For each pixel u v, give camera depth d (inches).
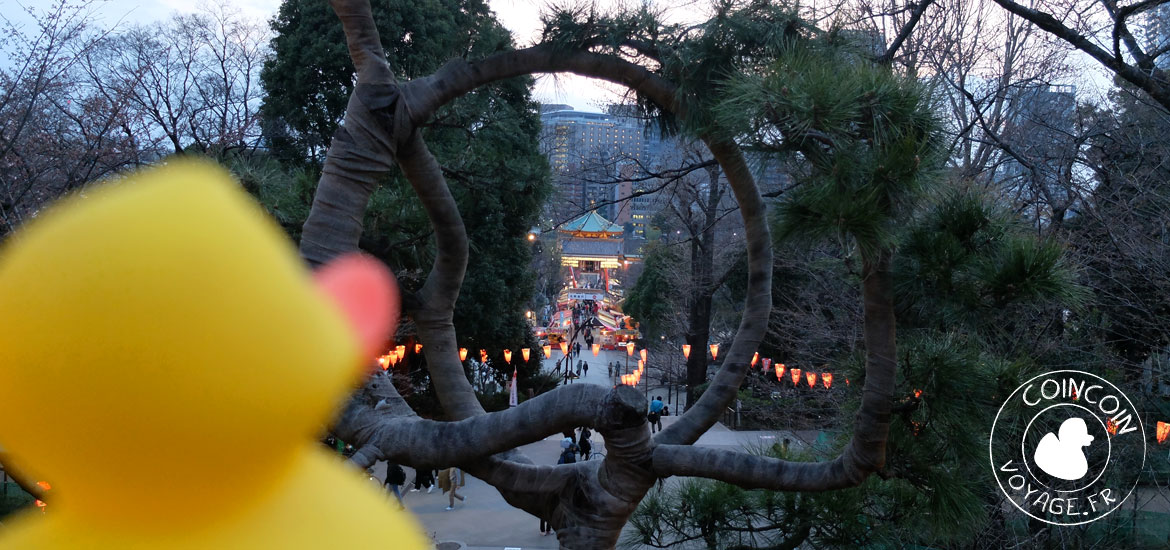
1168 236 327.6
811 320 474.9
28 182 352.2
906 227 107.2
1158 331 323.9
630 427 88.6
